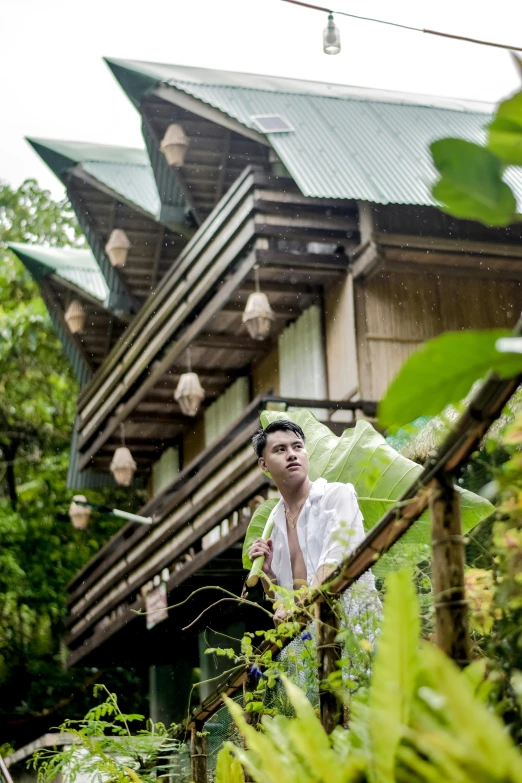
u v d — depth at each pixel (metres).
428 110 13.63
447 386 1.09
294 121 12.44
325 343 11.90
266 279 11.81
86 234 15.41
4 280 21.58
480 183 1.07
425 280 11.55
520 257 11.52
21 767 11.03
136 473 17.64
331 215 11.42
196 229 14.16
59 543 19.69
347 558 2.46
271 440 4.16
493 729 1.16
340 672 2.28
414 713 1.44
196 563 11.41
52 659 18.64
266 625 10.93
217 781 2.29
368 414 10.88
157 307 13.60
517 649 1.76
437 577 1.89
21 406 20.69
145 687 18.36
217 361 13.92
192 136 13.23
